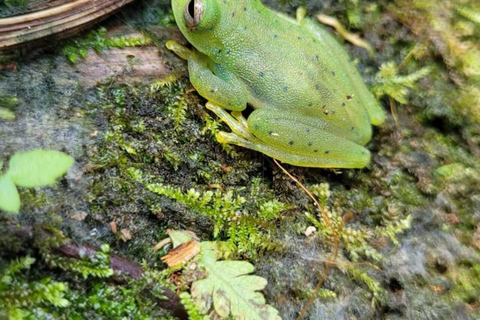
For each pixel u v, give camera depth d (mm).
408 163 145
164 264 132
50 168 125
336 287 136
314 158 138
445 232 141
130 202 133
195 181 138
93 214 131
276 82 137
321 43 142
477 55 147
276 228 138
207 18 134
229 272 132
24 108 133
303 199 141
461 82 147
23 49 135
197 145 138
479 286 137
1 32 133
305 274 136
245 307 130
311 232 139
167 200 134
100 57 137
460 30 148
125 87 137
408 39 150
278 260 137
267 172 141
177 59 140
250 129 137
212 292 131
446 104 146
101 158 133
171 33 141
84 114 135
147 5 142
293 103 137
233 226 136
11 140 131
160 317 129
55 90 135
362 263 138
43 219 128
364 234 140
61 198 130
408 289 137
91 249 128
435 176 144
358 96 140
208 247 133
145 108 137
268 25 137
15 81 134
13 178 124
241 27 136
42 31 134
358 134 140
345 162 139
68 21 135
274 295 135
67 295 127
